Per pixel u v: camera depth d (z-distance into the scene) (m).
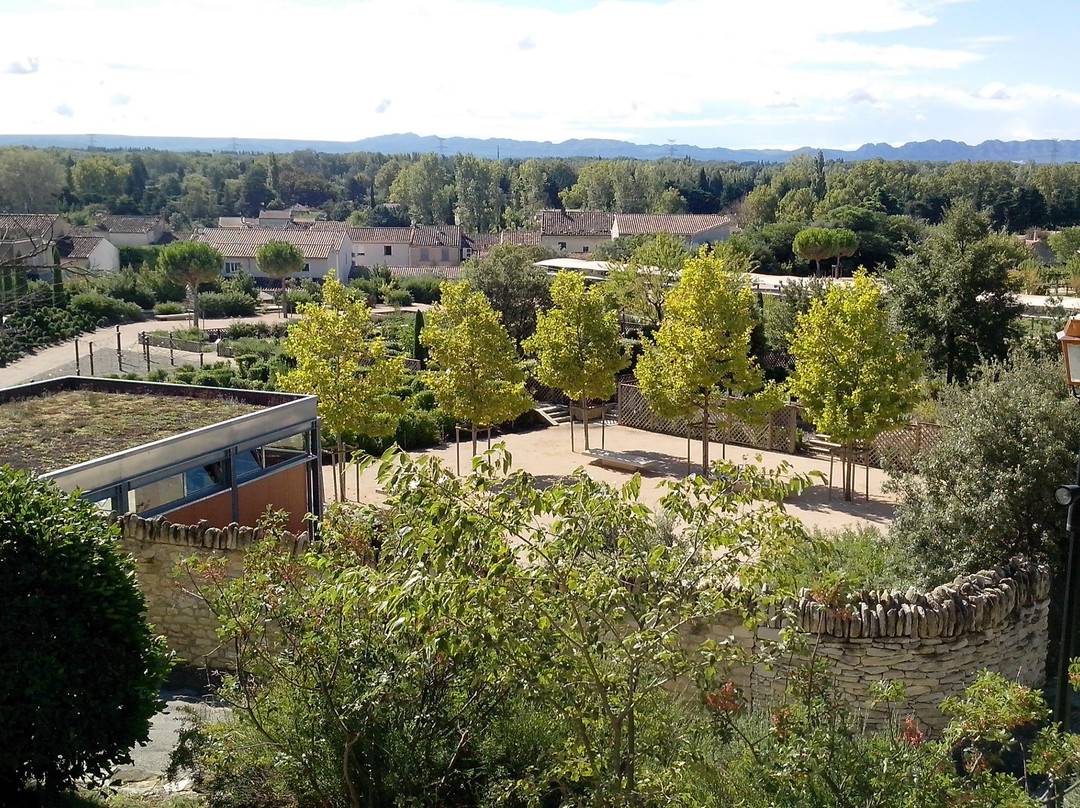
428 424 27.14
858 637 9.91
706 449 22.58
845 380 20.20
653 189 129.12
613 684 6.06
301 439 17.78
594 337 25.09
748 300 22.25
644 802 5.97
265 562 7.55
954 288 29.12
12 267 26.11
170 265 62.22
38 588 7.49
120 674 7.80
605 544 6.35
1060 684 7.78
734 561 6.18
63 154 161.00
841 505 21.08
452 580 5.45
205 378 36.31
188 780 8.43
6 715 7.28
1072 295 41.31
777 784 6.34
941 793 6.24
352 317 21.22
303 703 7.27
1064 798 7.04
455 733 7.29
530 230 102.19
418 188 137.62
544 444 27.38
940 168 178.12
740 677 9.75
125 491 13.65
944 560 12.86
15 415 16.28
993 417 13.00
